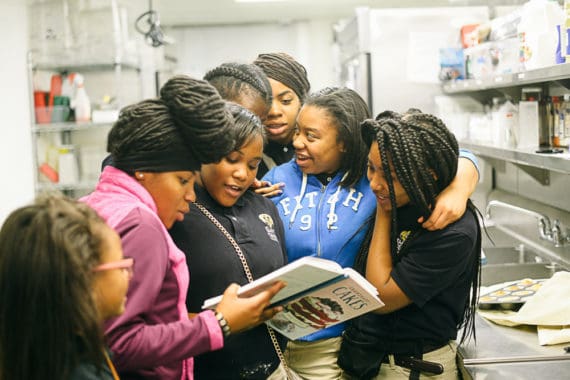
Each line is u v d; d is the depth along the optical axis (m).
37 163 4.60
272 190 1.85
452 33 3.87
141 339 1.14
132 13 5.41
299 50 7.41
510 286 2.20
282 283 1.27
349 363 1.70
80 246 0.94
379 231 1.64
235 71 1.88
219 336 1.21
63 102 4.66
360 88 3.93
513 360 1.65
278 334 1.69
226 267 1.49
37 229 0.93
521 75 2.31
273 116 2.14
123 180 1.25
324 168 1.85
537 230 3.01
